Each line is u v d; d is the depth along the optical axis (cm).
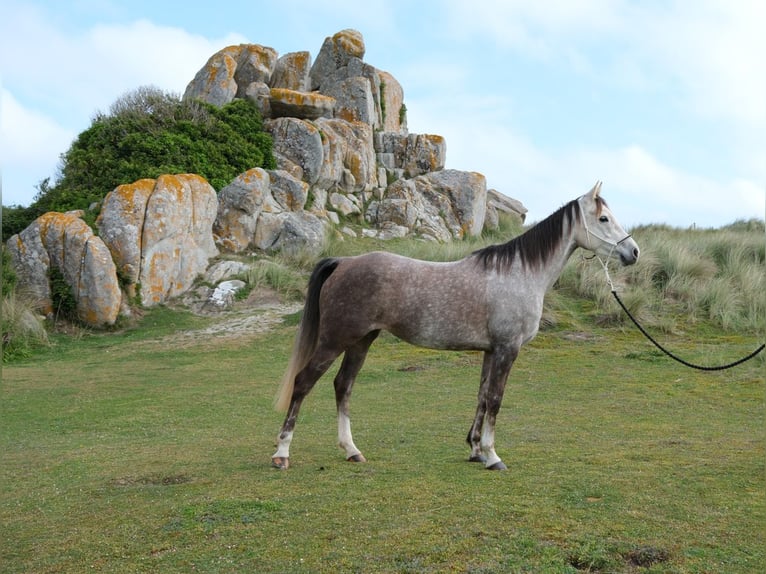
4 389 1100
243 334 1512
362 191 2527
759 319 1434
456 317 640
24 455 728
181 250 1736
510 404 959
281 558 441
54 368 1279
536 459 666
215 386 1115
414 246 2036
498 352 647
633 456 668
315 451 716
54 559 451
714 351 1250
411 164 2752
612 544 450
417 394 1044
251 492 563
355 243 2197
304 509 520
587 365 1199
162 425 872
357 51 2866
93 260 1562
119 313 1598
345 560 435
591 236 684
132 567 436
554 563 426
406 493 551
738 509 509
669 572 416
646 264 1645
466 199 2577
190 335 1520
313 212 2244
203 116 2338
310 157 2347
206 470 641
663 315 1485
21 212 2162
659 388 1039
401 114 3181
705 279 1623
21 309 1477
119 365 1297
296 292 1761
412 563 429
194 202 1788
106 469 659
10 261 1562
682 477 588
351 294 638
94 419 909
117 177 2064
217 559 442
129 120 2231
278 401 660
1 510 544
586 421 852
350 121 2709
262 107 2517
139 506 541
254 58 2644
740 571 417
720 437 754
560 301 1541
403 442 758
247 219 1962
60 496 576
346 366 680
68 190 2058
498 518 493
